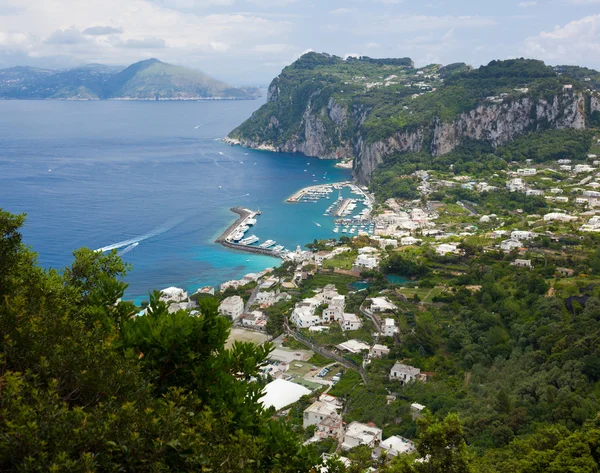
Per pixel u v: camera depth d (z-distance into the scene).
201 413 34.25
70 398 31.78
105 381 32.00
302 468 37.69
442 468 49.72
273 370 139.00
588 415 90.94
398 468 52.31
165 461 30.33
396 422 109.75
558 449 71.69
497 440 92.31
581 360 110.38
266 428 38.25
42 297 41.03
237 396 37.81
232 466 31.30
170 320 38.69
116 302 46.03
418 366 135.00
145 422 29.92
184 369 38.78
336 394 125.56
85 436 27.38
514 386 113.44
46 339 33.59
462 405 110.19
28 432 25.80
